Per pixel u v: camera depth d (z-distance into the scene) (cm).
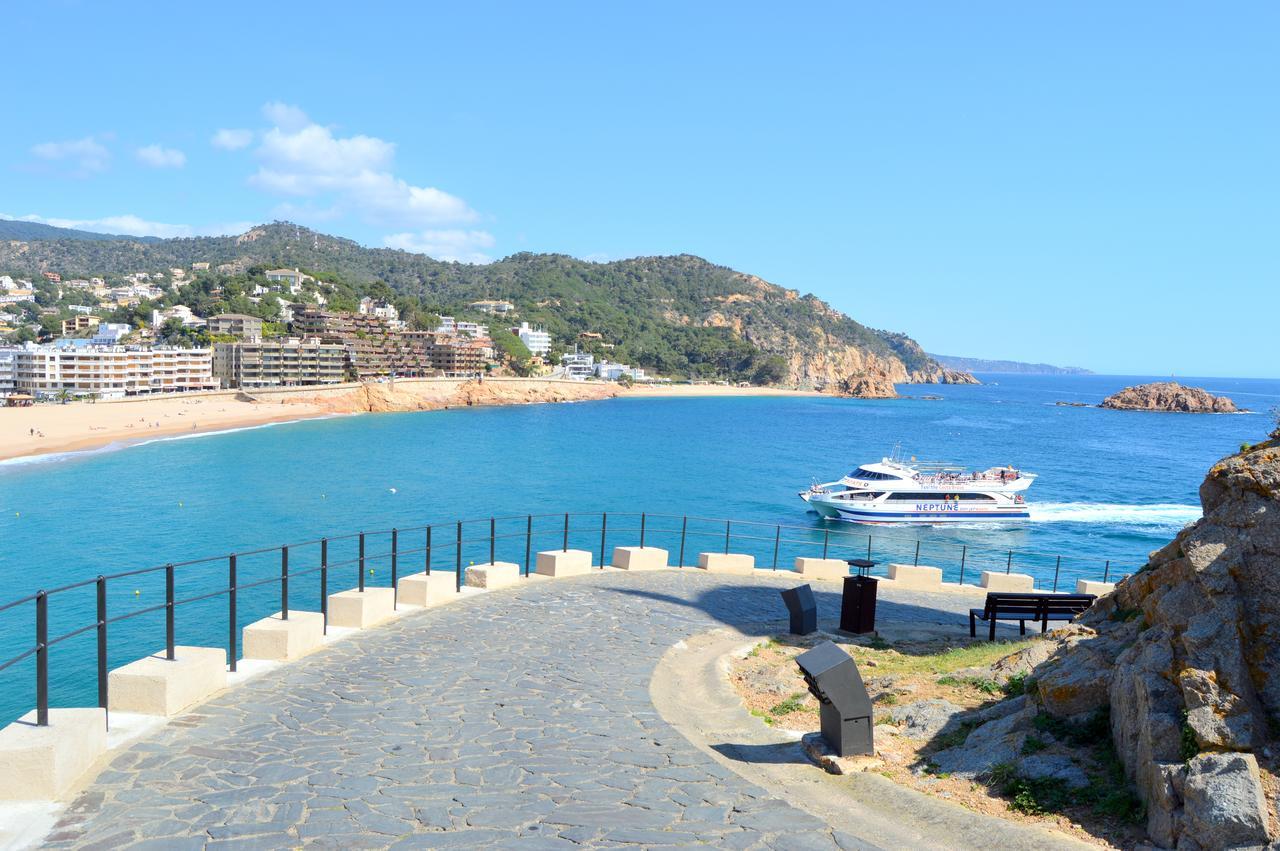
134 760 901
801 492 8369
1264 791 704
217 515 6725
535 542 6069
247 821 759
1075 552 6431
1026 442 15775
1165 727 785
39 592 860
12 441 11050
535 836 746
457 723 1073
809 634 1744
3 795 792
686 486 9319
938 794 870
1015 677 1155
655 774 922
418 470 9894
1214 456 13512
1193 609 872
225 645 3444
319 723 1047
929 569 2450
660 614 1833
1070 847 740
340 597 1555
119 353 16888
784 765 980
